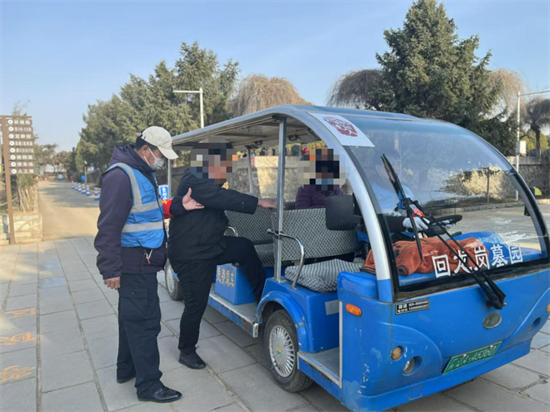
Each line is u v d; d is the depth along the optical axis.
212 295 4.17
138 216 2.91
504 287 2.52
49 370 3.64
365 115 3.04
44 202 24.98
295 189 4.54
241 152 6.30
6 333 4.53
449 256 2.40
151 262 2.97
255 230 4.36
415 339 2.23
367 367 2.23
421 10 14.91
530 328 2.80
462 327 2.40
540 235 2.82
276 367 3.25
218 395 3.16
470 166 2.96
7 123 10.54
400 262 2.26
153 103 20.64
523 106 21.23
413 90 14.63
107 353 3.98
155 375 3.07
